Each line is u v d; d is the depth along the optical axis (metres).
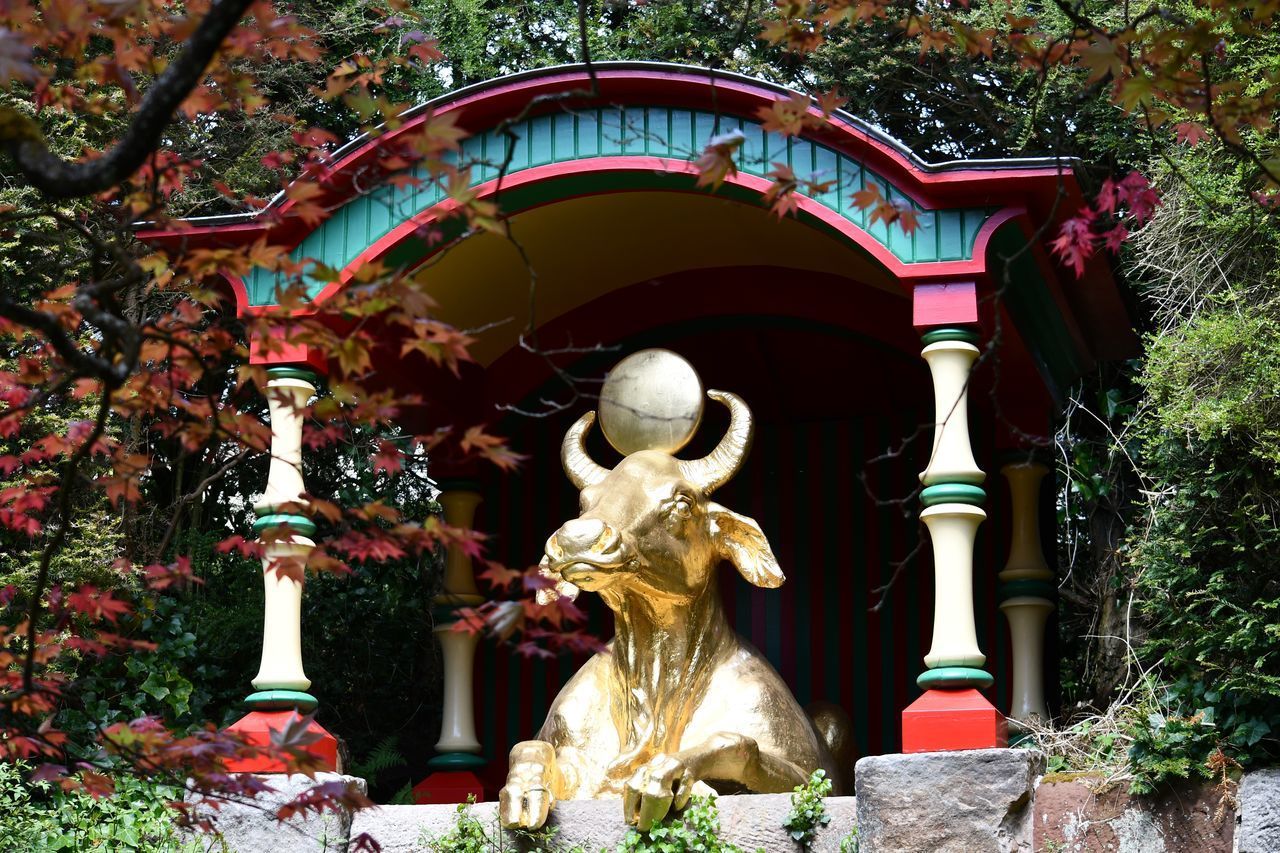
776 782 6.42
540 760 6.36
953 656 6.05
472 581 8.20
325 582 9.73
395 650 9.83
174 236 6.75
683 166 6.56
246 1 3.64
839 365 8.35
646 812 6.00
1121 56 4.82
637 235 7.68
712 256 8.02
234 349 4.57
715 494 8.53
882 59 9.38
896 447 8.35
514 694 8.30
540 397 8.48
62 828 6.97
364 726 9.77
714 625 6.87
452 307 7.61
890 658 8.14
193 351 4.31
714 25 9.89
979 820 5.75
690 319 8.23
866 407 8.44
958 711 5.94
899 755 5.88
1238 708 5.86
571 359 8.41
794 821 6.04
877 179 6.43
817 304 8.09
